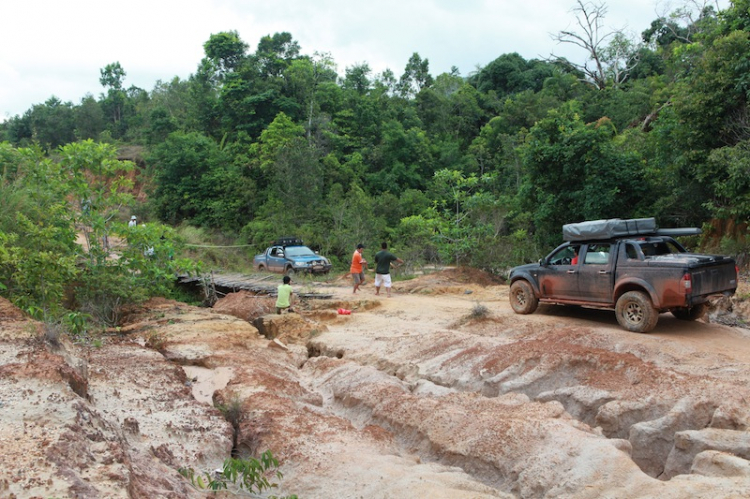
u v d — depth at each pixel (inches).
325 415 278.7
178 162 1688.0
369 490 197.8
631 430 260.1
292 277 889.5
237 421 273.1
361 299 646.5
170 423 248.7
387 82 2696.9
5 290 400.8
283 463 224.2
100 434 189.3
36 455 161.6
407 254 954.1
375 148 1923.0
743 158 600.7
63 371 226.2
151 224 607.2
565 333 407.8
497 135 1888.5
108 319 550.3
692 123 681.0
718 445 227.9
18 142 2699.3
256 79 1990.7
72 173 606.5
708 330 427.2
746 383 302.0
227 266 1099.9
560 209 823.7
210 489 199.8
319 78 2197.3
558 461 218.1
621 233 446.9
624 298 422.6
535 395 322.0
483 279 784.9
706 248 685.9
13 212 508.7
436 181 1259.8
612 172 770.2
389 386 323.9
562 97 2016.5
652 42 2185.0
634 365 306.3
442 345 413.1
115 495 149.8
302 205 1486.2
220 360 379.2
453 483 202.4
